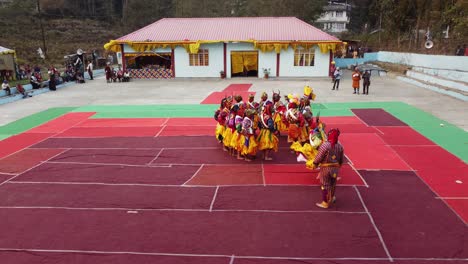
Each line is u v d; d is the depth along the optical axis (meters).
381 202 8.62
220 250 6.82
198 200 8.88
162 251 6.83
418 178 10.05
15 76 32.50
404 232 7.34
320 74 34.00
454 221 7.75
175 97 23.91
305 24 36.03
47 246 7.05
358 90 24.22
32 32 57.53
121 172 10.85
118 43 33.59
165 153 12.54
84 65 38.03
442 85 25.72
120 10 80.19
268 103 12.34
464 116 17.19
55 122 17.52
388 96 23.05
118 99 23.58
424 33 41.94
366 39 56.88
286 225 7.66
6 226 7.83
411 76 31.62
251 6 58.28
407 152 12.24
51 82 27.83
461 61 27.09
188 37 34.22
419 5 43.62
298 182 9.82
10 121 17.98
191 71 34.62
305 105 12.90
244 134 11.04
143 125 16.52
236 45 33.91
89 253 6.80
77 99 23.92
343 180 9.92
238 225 7.70
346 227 7.54
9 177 10.62
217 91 26.45
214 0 65.12
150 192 9.40
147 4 72.94
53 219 8.09
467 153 12.05
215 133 13.88
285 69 34.12
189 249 6.88
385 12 52.44
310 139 9.56
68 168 11.26
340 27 85.94
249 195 9.09
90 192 9.48
